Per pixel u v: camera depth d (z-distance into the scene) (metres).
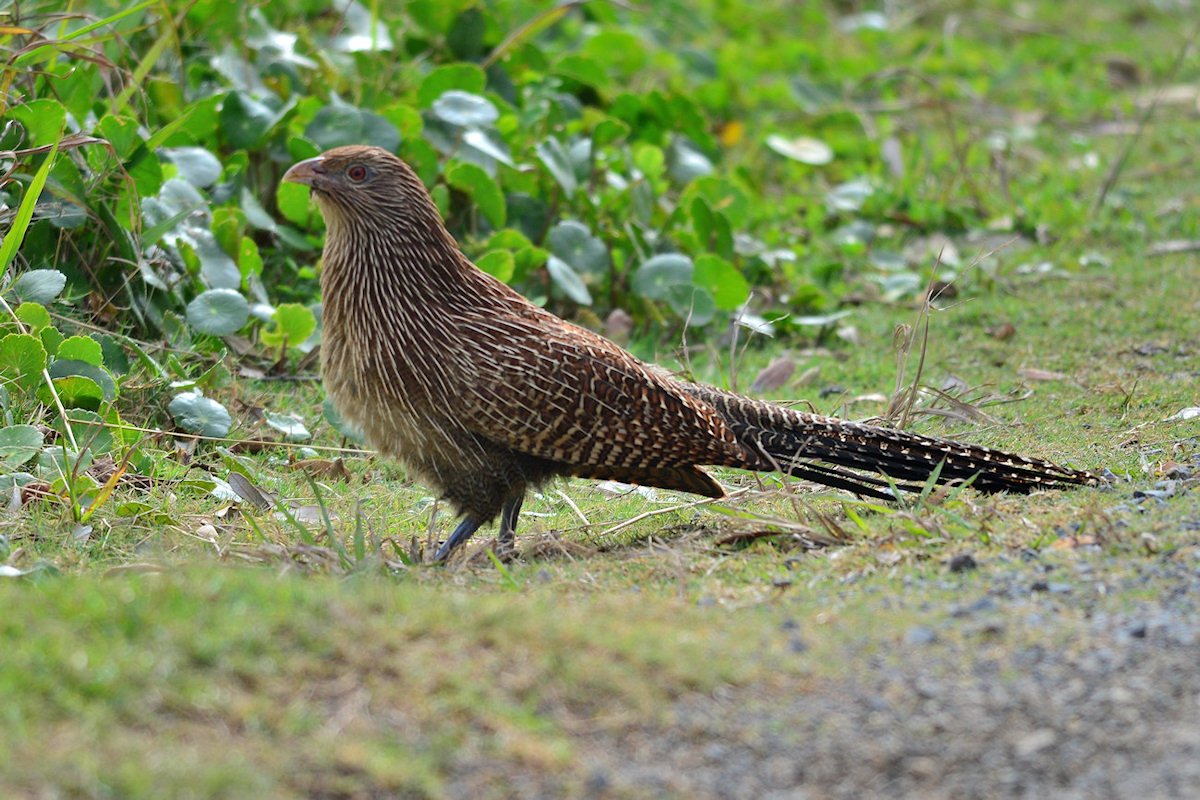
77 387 10.91
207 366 12.70
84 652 6.30
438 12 17.78
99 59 12.72
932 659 6.93
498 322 9.80
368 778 5.77
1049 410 12.63
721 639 7.10
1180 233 18.42
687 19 24.97
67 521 9.70
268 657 6.43
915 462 10.30
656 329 15.19
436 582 8.70
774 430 10.35
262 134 14.52
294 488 11.08
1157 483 9.81
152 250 12.91
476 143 14.89
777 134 21.19
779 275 16.45
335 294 9.94
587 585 8.52
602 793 5.84
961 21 28.00
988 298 16.28
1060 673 6.75
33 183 10.95
